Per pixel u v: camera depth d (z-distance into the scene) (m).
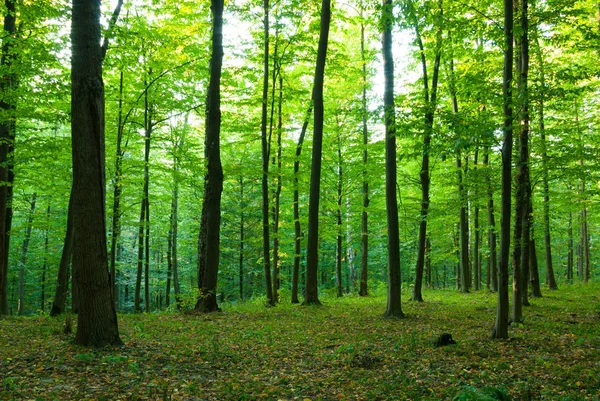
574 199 19.86
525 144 10.89
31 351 7.33
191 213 28.28
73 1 7.54
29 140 12.88
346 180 22.22
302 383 6.24
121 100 16.05
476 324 11.33
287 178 19.00
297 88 20.58
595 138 15.53
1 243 13.34
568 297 17.34
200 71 17.02
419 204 20.39
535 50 14.38
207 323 11.55
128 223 18.06
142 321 11.72
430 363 7.19
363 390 5.87
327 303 17.53
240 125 18.16
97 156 7.67
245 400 5.45
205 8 16.19
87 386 5.66
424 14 10.66
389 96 12.87
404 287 30.42
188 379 6.29
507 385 5.89
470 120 9.14
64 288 13.36
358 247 30.25
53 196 21.70
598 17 14.99
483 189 15.93
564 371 6.43
